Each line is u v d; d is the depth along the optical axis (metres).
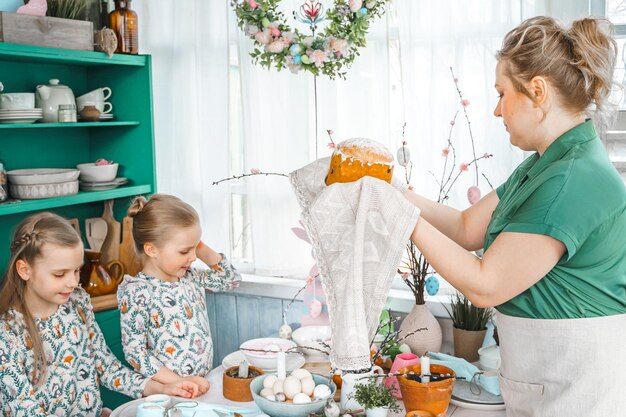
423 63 2.40
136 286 2.02
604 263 1.16
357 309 1.09
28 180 2.36
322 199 1.15
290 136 2.63
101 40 2.51
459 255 1.14
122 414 1.64
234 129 2.76
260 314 2.74
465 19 2.31
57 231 1.79
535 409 1.27
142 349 1.98
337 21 2.14
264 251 2.70
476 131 2.34
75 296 1.97
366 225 1.13
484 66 2.30
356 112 2.53
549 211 1.11
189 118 2.83
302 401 1.57
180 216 2.00
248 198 2.71
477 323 2.05
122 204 2.87
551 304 1.20
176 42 2.80
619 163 2.18
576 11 2.18
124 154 2.84
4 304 1.78
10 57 2.32
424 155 2.43
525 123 1.21
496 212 1.30
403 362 1.78
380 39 2.46
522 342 1.25
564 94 1.16
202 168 2.80
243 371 1.77
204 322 2.16
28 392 1.72
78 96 2.82
